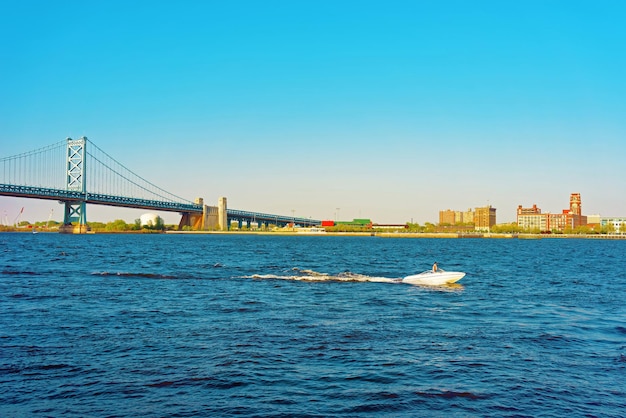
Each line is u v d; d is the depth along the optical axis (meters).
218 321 33.56
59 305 39.09
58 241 179.88
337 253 127.31
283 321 33.75
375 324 33.16
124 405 19.05
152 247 142.88
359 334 30.11
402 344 27.91
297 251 134.38
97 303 40.25
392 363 24.30
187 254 111.31
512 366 24.09
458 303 42.62
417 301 43.41
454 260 103.81
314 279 58.56
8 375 21.98
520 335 30.41
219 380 21.64
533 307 41.09
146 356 24.89
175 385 21.05
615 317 36.88
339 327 32.03
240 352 25.75
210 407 18.95
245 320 33.97
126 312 36.44
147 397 19.81
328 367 23.61
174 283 54.31
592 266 88.75
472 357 25.48
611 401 20.02
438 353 26.16
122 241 188.50
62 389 20.52
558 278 66.19
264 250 136.38
